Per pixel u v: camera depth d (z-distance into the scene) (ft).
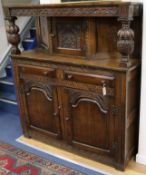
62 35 7.00
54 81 6.97
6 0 11.94
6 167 7.19
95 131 6.73
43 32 7.80
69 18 6.64
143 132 6.70
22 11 6.93
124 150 6.41
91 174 6.70
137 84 6.50
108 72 5.84
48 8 6.37
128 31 5.31
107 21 6.35
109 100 6.11
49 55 7.30
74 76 6.47
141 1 5.88
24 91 7.94
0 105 11.16
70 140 7.42
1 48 12.21
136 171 6.70
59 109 7.23
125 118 6.05
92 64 6.06
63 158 7.45
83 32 6.54
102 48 6.64
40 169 7.02
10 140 8.64
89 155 7.22
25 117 8.38
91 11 5.69
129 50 5.46
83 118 6.81
